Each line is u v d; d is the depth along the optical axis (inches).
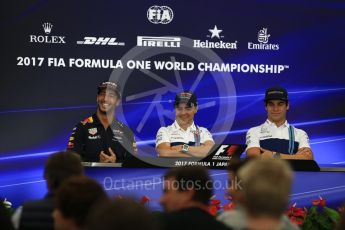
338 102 832.3
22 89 790.5
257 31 826.2
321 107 836.6
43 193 792.3
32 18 791.1
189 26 816.3
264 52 828.0
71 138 727.1
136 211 195.5
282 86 831.7
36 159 792.3
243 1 823.7
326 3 835.4
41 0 792.3
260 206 228.7
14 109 788.6
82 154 725.9
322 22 836.6
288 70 831.7
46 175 371.2
